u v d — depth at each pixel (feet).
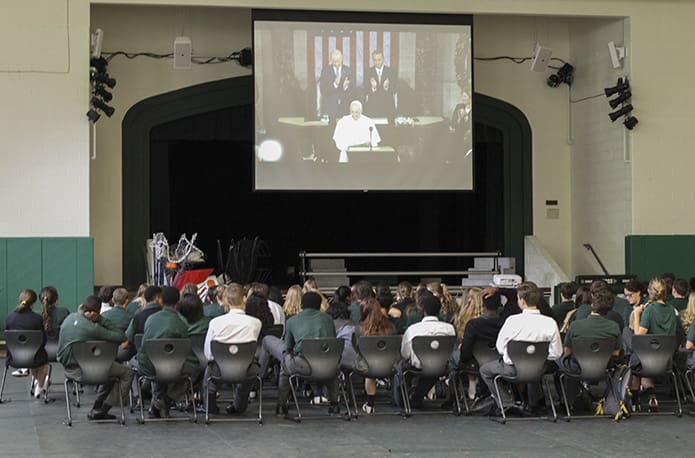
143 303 31.48
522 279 51.21
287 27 48.73
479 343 28.45
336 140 49.37
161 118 53.01
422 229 62.13
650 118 50.11
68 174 46.09
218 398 32.12
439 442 24.61
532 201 56.39
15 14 45.83
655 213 50.08
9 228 45.73
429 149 49.98
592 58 53.62
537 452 23.38
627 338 29.81
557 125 56.49
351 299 33.53
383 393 33.19
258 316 29.76
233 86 53.31
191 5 46.88
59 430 26.35
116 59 52.49
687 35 50.42
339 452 23.41
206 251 60.23
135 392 30.32
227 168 60.29
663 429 26.35
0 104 45.75
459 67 49.93
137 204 52.80
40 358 30.19
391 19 49.39
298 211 62.03
